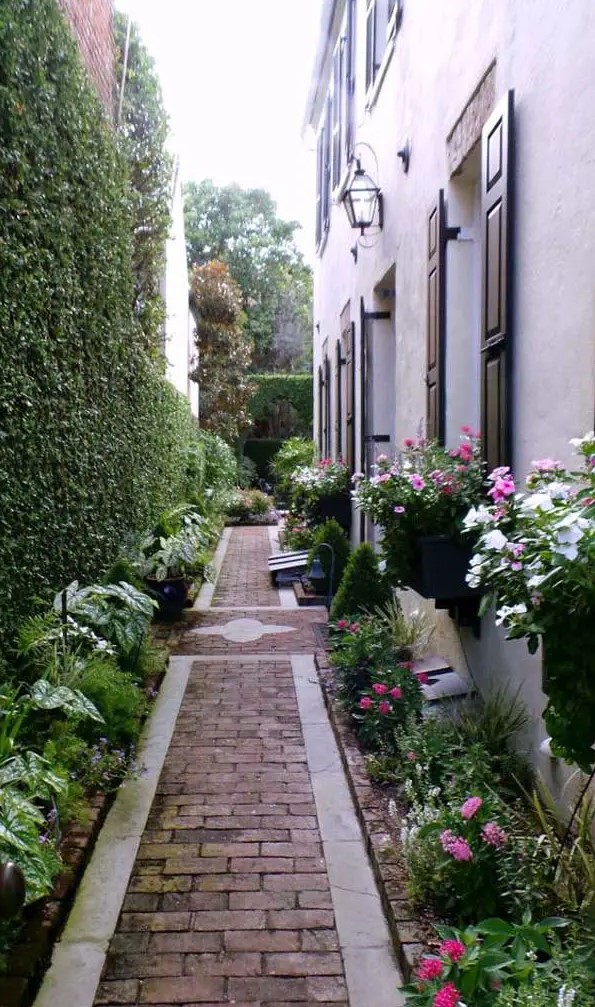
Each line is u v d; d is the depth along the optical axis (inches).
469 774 117.6
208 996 92.2
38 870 90.7
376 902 111.3
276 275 1215.6
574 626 77.7
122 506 253.0
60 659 157.5
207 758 162.6
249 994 92.6
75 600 173.0
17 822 93.0
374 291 283.4
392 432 288.7
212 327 833.5
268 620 294.0
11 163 141.3
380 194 266.2
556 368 113.8
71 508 186.2
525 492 124.2
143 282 415.2
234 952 100.3
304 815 137.5
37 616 156.5
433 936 96.9
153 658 213.8
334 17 369.1
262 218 1267.2
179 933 104.0
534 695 126.1
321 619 295.7
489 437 144.6
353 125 331.3
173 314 543.8
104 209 219.3
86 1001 90.9
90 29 248.5
